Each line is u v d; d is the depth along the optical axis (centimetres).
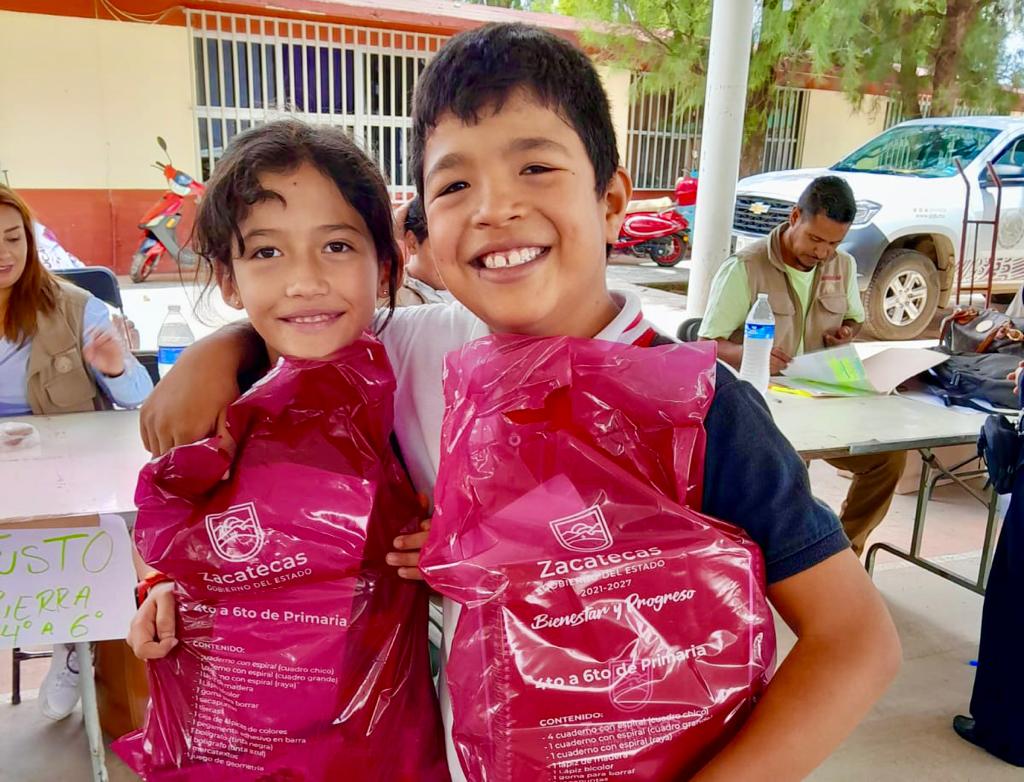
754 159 921
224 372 93
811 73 922
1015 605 188
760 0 826
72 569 138
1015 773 191
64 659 190
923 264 577
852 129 1145
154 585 93
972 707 201
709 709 64
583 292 78
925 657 236
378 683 78
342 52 834
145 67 752
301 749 76
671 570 64
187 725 79
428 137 77
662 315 632
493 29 76
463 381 75
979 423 220
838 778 187
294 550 76
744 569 66
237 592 77
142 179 773
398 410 95
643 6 820
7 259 195
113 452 172
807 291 285
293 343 85
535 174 72
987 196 578
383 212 93
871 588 73
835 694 67
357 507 78
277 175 85
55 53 721
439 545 69
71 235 761
